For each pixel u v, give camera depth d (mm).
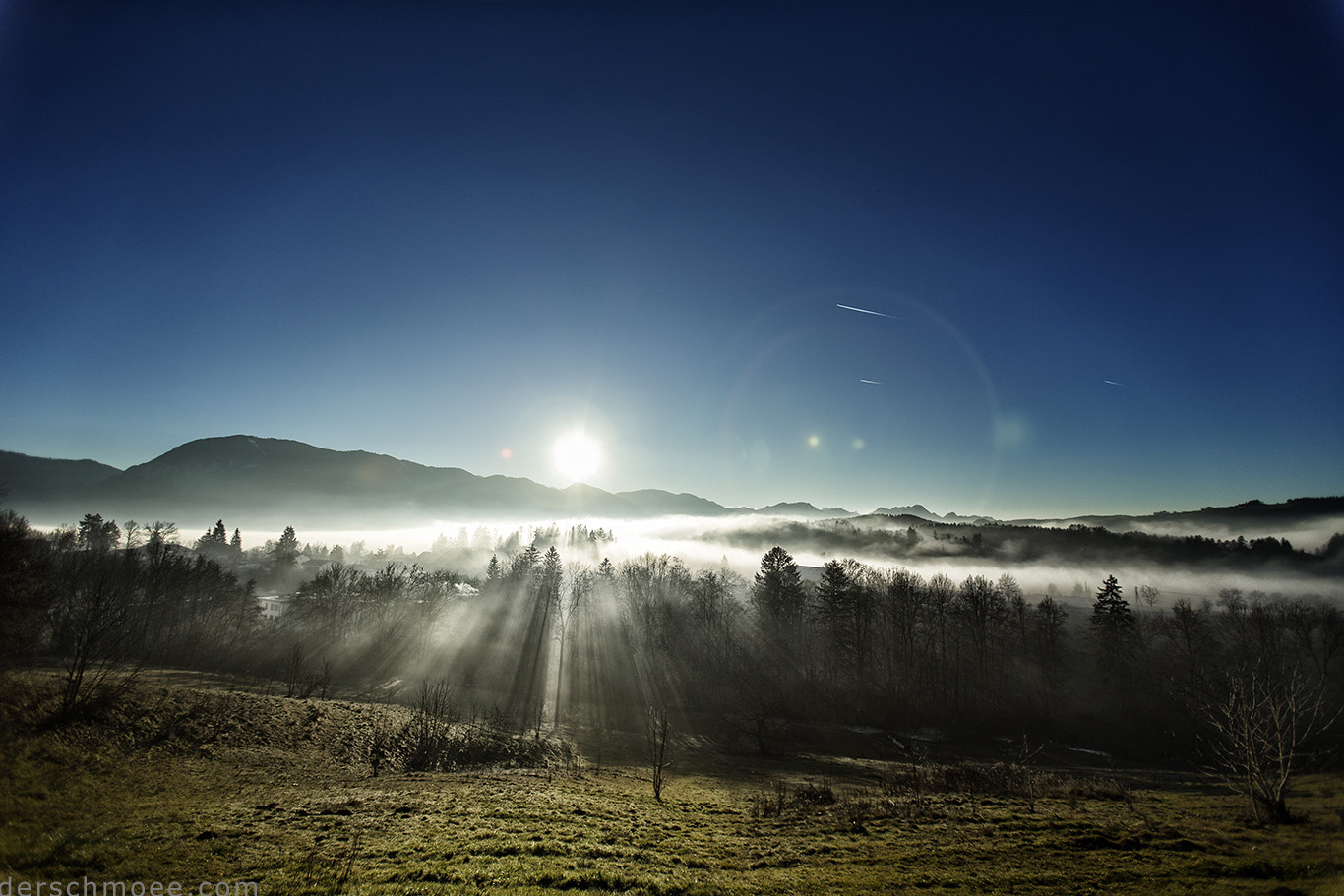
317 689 72438
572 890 17047
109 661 62406
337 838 20984
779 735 72000
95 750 33688
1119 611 94375
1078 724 84250
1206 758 68750
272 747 41719
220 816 23453
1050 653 98250
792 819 28188
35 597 42438
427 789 31141
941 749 71688
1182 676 89438
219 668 83000
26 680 41406
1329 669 87938
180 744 38469
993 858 21359
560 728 67750
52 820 22188
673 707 82500
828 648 100750
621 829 24328
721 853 22031
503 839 21391
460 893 16312
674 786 42156
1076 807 29969
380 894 16016
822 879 19000
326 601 101812
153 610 91375
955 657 100938
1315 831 24500
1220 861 20562
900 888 18203
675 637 105750
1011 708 88750
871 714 86250
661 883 17969
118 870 17234
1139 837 23453
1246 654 91312
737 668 97875
